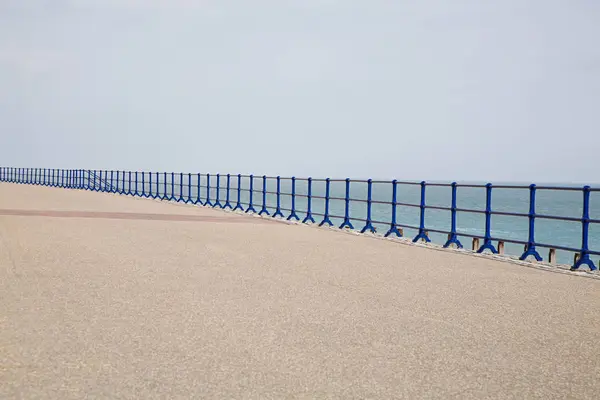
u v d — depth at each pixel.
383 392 4.41
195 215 23.38
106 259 10.47
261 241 14.60
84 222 17.83
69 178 53.88
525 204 137.88
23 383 4.40
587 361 5.32
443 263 11.80
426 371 4.92
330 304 7.38
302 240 15.34
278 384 4.52
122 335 5.71
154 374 4.66
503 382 4.71
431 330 6.27
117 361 4.95
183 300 7.33
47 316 6.36
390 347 5.58
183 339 5.63
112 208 25.58
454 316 6.97
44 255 10.70
